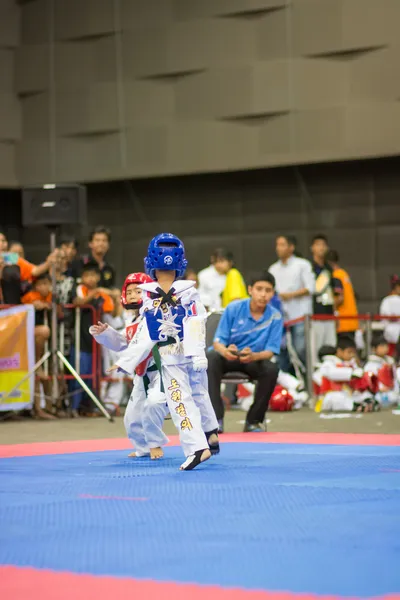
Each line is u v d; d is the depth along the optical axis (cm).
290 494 489
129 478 565
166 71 1747
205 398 659
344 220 1706
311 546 355
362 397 1215
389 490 501
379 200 1684
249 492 498
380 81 1602
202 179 1797
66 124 1817
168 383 613
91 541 371
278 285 1392
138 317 665
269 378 927
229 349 905
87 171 1806
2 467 633
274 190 1753
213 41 1716
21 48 1847
